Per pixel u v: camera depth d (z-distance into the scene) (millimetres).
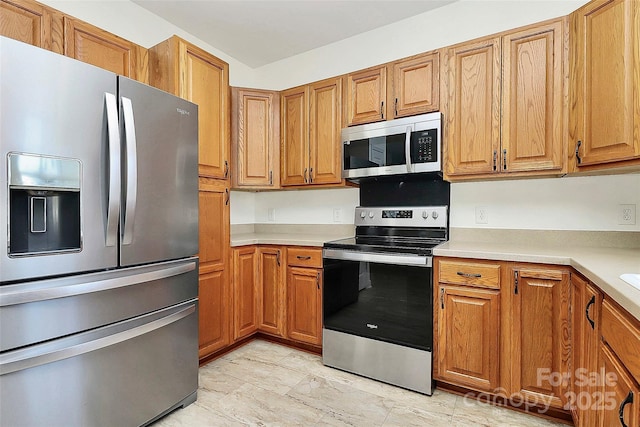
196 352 1895
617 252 1746
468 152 2082
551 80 1846
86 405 1365
